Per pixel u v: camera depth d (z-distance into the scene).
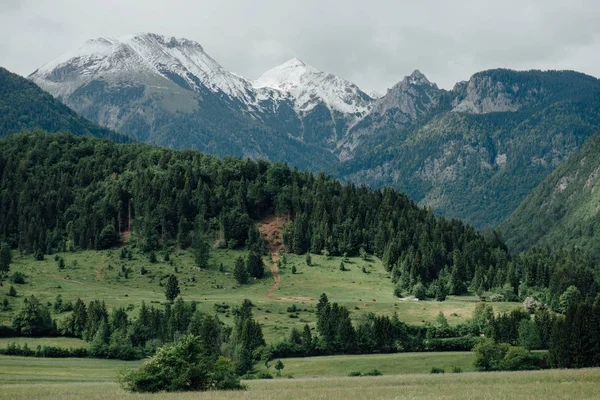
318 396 113.06
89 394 121.25
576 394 108.38
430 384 130.12
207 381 127.12
